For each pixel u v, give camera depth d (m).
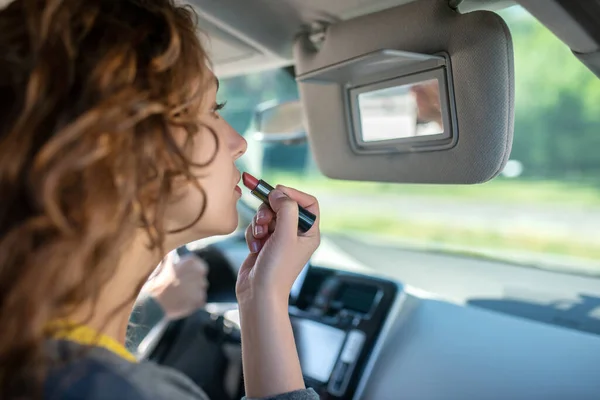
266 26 1.36
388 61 1.01
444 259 1.97
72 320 0.58
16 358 0.50
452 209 4.20
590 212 3.88
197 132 0.65
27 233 0.51
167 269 1.63
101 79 0.54
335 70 1.08
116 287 0.66
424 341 1.56
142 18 0.62
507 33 0.91
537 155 4.38
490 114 0.93
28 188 0.51
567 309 1.57
